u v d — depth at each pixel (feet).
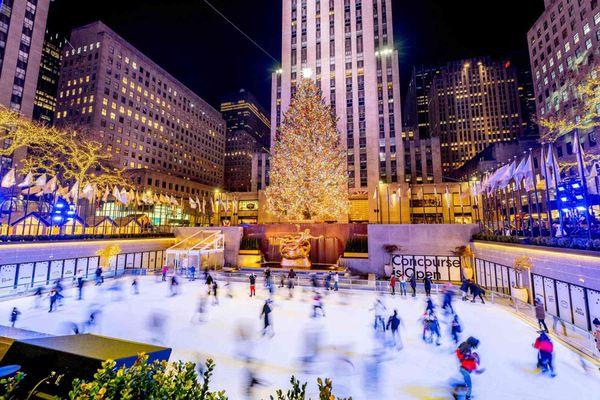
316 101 132.05
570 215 67.87
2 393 10.71
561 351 40.01
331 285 80.33
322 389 11.60
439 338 44.73
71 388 12.42
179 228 130.21
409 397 28.37
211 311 59.11
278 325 50.42
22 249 78.23
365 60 207.51
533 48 221.46
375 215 191.83
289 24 222.07
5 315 55.57
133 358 12.92
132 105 297.74
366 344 41.96
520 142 272.31
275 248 121.60
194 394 11.17
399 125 210.38
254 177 261.44
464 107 467.11
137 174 254.27
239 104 654.94
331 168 129.59
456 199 197.67
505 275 77.56
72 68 277.23
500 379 32.55
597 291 46.70
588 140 152.97
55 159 156.04
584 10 171.32
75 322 51.11
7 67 199.21
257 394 28.32
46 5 226.58
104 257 99.04
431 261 103.30
